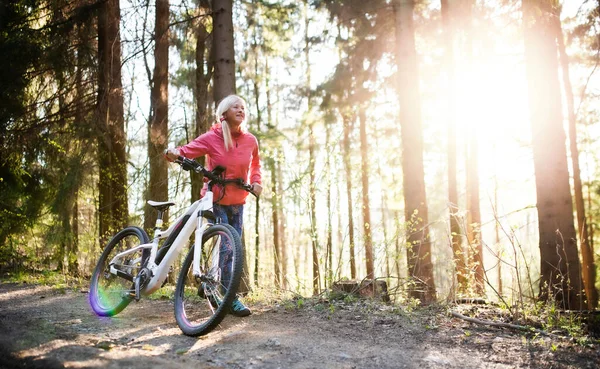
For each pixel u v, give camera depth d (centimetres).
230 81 773
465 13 1075
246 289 628
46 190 978
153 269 401
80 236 905
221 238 375
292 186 713
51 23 919
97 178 949
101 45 942
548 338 346
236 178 398
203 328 345
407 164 838
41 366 256
